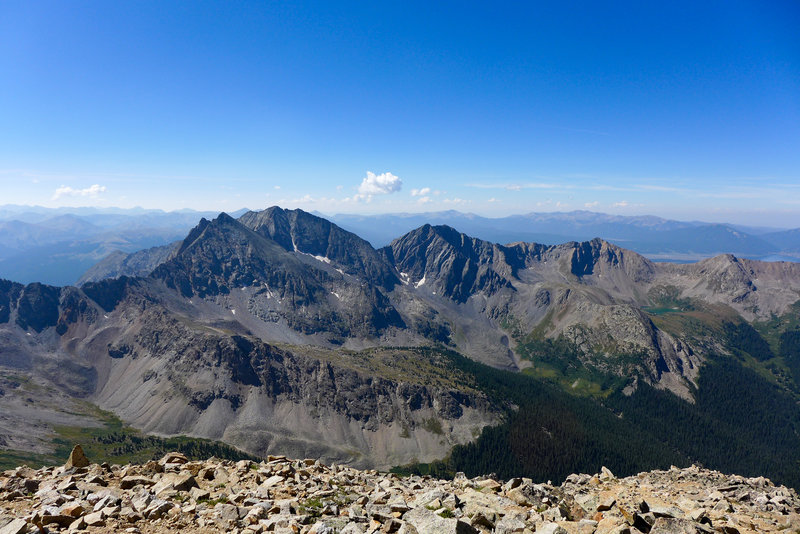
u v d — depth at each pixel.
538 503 26.70
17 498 23.22
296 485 29.06
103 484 26.31
